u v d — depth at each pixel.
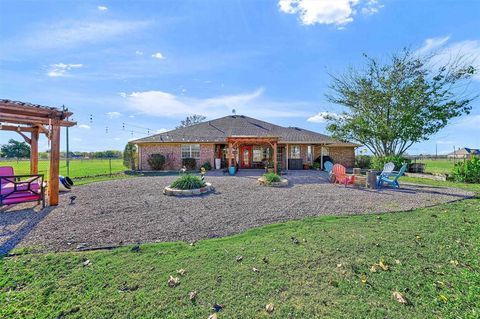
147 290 2.66
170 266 3.20
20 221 5.25
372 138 19.59
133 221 5.29
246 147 21.88
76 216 5.66
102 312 2.33
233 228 4.82
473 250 3.58
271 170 17.14
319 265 3.17
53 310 2.36
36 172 8.95
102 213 5.94
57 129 6.81
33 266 3.21
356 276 2.91
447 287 2.68
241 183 11.43
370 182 10.05
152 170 19.38
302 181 12.32
